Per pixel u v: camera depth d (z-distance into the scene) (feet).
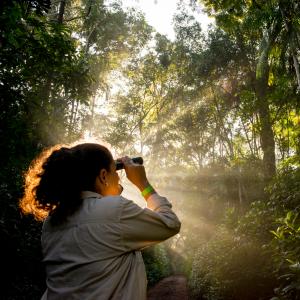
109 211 3.70
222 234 38.91
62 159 3.94
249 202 61.46
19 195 21.97
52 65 21.91
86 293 3.47
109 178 4.15
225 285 25.89
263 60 48.96
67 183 3.87
